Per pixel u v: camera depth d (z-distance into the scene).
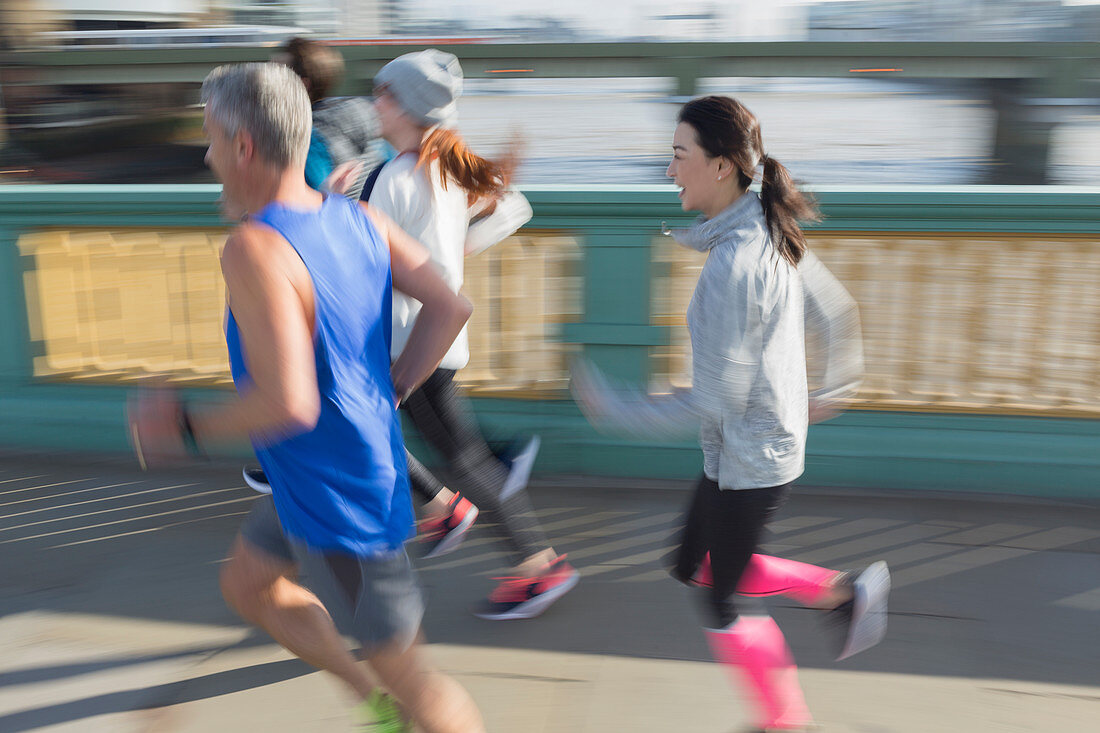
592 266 3.22
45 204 3.40
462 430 2.56
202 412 1.55
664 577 2.83
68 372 3.62
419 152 2.41
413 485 2.73
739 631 2.04
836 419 3.31
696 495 2.05
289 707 2.28
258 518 1.84
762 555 2.12
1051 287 3.11
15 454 3.64
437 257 2.40
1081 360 3.16
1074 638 2.51
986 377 3.23
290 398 1.44
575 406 3.41
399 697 1.75
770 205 1.79
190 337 3.57
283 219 1.50
